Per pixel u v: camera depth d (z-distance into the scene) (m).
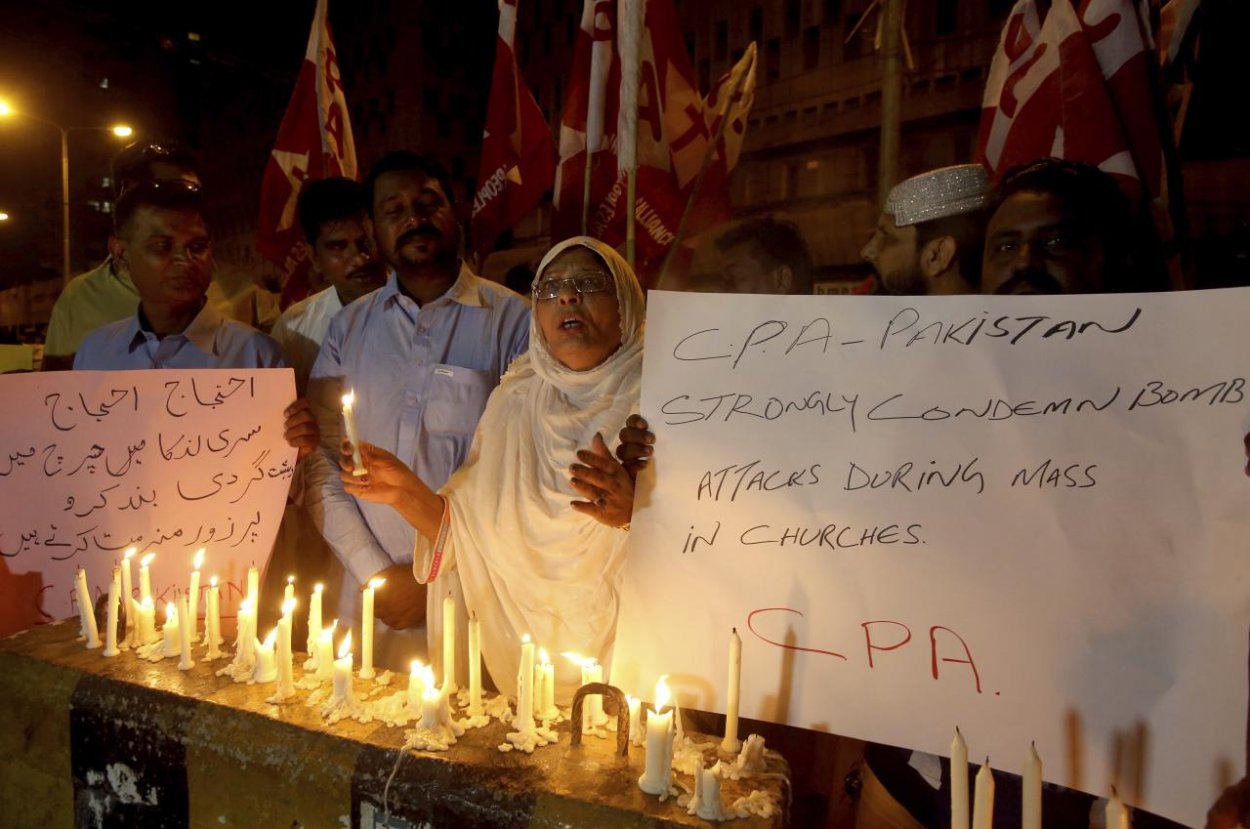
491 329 2.48
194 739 1.41
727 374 1.41
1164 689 1.13
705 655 1.37
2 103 12.62
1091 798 1.39
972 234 2.00
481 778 1.22
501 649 1.80
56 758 1.59
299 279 3.86
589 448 1.70
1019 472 1.24
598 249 1.73
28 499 2.03
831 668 1.30
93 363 2.38
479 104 18.31
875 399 1.33
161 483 2.02
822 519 1.33
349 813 1.28
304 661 1.66
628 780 1.22
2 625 2.02
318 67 3.72
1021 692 1.19
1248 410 1.12
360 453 1.75
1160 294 1.19
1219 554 1.12
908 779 1.54
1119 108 2.29
